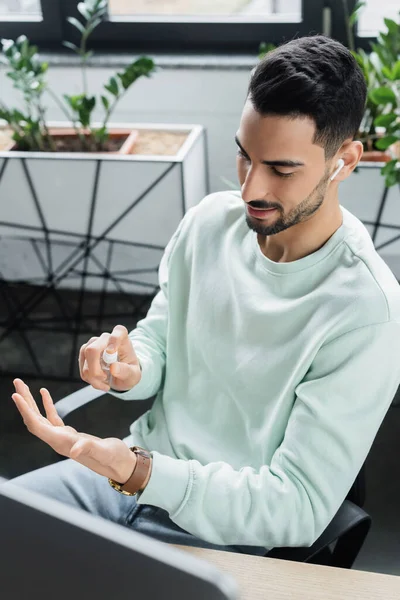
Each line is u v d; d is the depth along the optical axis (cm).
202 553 110
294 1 299
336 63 115
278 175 117
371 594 104
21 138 273
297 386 127
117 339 131
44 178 266
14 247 284
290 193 118
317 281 128
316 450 122
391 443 228
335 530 127
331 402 122
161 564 61
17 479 146
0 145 278
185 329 147
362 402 122
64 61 302
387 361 122
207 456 138
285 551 124
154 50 309
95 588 63
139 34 309
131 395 145
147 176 260
